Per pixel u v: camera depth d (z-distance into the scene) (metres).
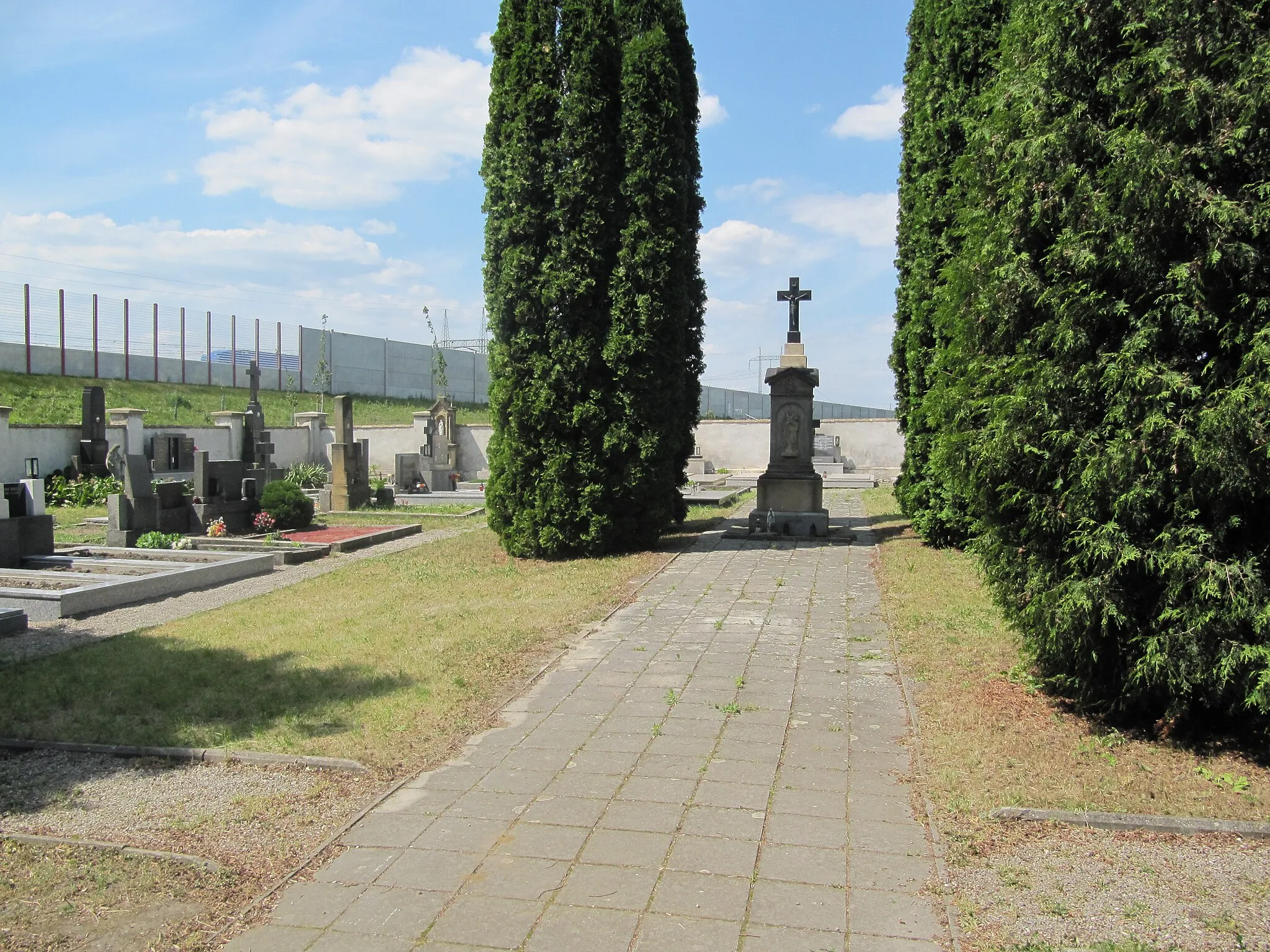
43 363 35.84
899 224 14.81
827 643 7.91
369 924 3.55
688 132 15.54
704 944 3.35
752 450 34.81
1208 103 4.62
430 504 22.83
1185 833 4.16
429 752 5.38
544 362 12.41
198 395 40.34
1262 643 4.69
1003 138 5.67
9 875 3.98
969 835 4.19
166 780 5.05
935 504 12.71
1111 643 5.30
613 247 12.68
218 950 3.40
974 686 6.37
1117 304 4.88
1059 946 3.29
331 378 46.03
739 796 4.69
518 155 12.17
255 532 16.53
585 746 5.47
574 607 9.41
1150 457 4.77
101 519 18.38
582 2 12.21
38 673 7.21
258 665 7.37
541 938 3.42
